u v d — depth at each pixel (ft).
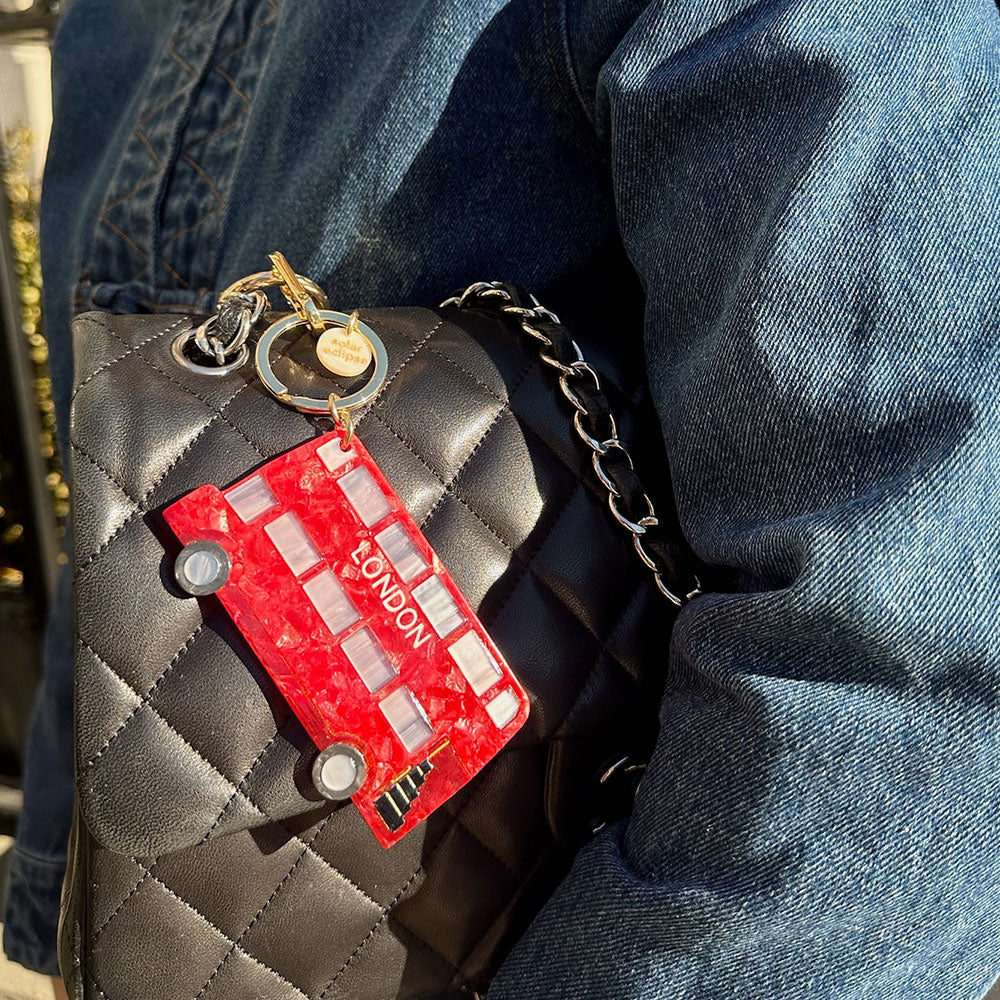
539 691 1.58
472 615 1.48
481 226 1.85
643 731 1.68
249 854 1.47
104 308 2.38
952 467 1.22
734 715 1.34
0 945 3.45
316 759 1.39
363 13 1.91
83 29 2.71
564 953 1.44
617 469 1.62
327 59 1.96
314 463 1.44
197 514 1.38
